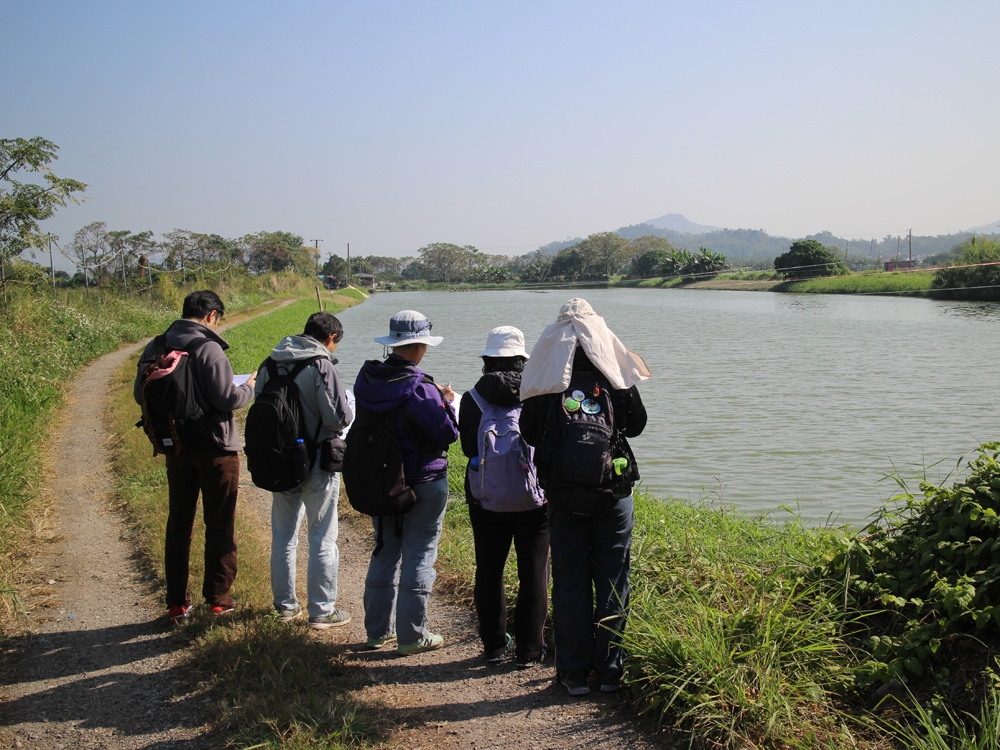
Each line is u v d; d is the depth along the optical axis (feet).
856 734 9.78
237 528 19.71
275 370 13.92
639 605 13.03
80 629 13.97
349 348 93.66
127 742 10.23
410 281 555.69
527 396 11.24
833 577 13.28
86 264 92.07
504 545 12.87
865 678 10.71
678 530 17.87
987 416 42.47
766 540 18.28
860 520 24.71
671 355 76.13
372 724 10.58
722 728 9.81
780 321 119.03
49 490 23.32
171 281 121.19
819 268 249.34
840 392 51.75
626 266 495.41
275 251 330.54
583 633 11.54
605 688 11.51
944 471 30.89
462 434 12.75
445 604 15.67
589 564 11.81
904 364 65.92
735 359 71.92
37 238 60.08
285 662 12.12
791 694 10.41
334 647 13.42
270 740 10.02
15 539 18.19
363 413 12.80
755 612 12.10
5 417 28.86
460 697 11.69
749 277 283.79
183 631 13.60
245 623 13.74
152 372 13.42
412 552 13.24
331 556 14.44
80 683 11.89
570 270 486.38
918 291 175.73
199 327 14.21
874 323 110.11
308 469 13.83
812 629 11.64
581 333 11.23
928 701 9.91
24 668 12.42
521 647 12.71
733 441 37.06
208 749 10.01
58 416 34.99
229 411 14.20
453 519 21.17
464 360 77.56
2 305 55.36
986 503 11.94
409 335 13.02
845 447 35.45
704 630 11.46
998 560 10.79
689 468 32.09
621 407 11.35
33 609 14.82
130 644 13.34
